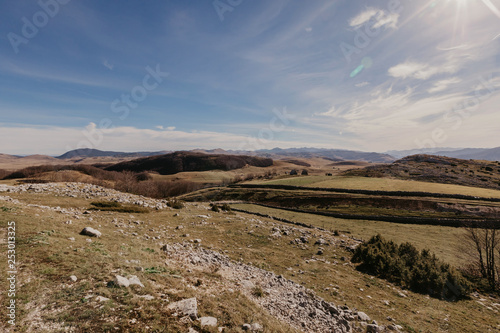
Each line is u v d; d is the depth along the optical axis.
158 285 8.80
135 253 12.01
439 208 56.25
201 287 9.96
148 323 6.39
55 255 9.27
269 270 16.34
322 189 85.94
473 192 66.94
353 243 27.70
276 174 160.38
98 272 8.60
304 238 26.72
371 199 67.75
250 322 8.17
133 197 36.16
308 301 11.64
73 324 5.79
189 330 6.58
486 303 16.41
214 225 27.38
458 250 31.69
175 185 119.00
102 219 20.38
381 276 18.55
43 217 14.98
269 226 31.19
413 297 15.31
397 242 36.12
